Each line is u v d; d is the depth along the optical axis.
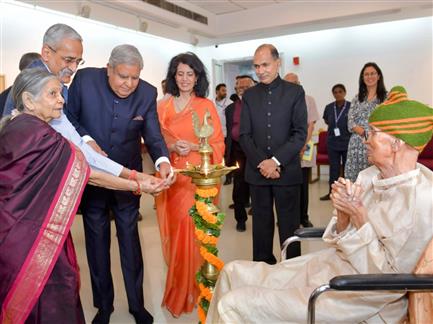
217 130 2.36
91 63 6.06
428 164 4.74
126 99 1.99
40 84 1.39
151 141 2.09
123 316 2.29
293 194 2.41
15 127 1.34
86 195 2.03
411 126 1.22
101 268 2.12
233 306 1.30
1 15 4.74
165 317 2.24
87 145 1.79
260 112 2.41
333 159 5.19
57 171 1.38
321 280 1.38
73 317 1.46
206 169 1.60
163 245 2.34
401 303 1.29
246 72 8.47
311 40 7.44
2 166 1.33
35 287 1.36
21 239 1.33
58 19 5.48
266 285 1.47
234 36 7.46
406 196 1.23
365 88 3.22
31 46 5.12
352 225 1.38
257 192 2.46
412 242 1.21
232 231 3.90
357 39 7.06
